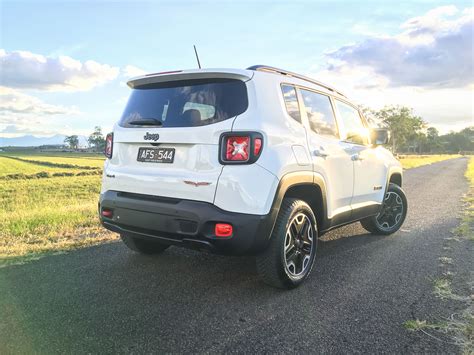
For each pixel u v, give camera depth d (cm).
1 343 252
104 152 386
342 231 593
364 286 361
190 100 331
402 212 584
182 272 391
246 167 299
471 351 248
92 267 402
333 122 430
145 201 327
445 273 397
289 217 335
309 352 246
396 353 246
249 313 301
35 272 386
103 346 250
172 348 249
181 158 318
